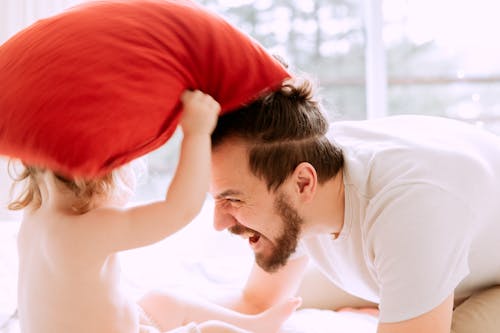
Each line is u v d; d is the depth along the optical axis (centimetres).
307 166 105
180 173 89
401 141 112
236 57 89
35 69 78
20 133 77
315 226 113
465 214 100
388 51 436
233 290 151
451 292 96
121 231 92
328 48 439
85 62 77
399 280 94
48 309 97
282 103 105
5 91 79
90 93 76
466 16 421
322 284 161
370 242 103
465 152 109
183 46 85
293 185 106
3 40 242
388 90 433
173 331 108
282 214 108
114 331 100
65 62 77
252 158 103
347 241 113
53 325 97
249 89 91
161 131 85
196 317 127
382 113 309
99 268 95
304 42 435
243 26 422
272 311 127
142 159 114
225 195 106
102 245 92
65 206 96
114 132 77
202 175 90
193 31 86
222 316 126
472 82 427
